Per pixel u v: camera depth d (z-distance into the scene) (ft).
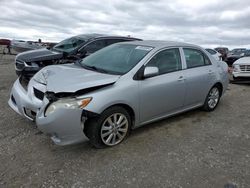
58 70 12.87
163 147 11.91
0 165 9.80
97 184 8.97
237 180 9.53
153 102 12.82
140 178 9.42
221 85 17.83
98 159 10.59
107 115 11.03
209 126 14.88
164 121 15.28
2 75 28.19
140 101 12.14
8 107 16.20
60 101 10.07
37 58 21.26
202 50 16.72
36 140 11.93
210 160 10.91
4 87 21.88
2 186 8.61
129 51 13.84
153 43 14.52
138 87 11.95
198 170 10.10
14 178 9.08
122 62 13.05
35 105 11.28
